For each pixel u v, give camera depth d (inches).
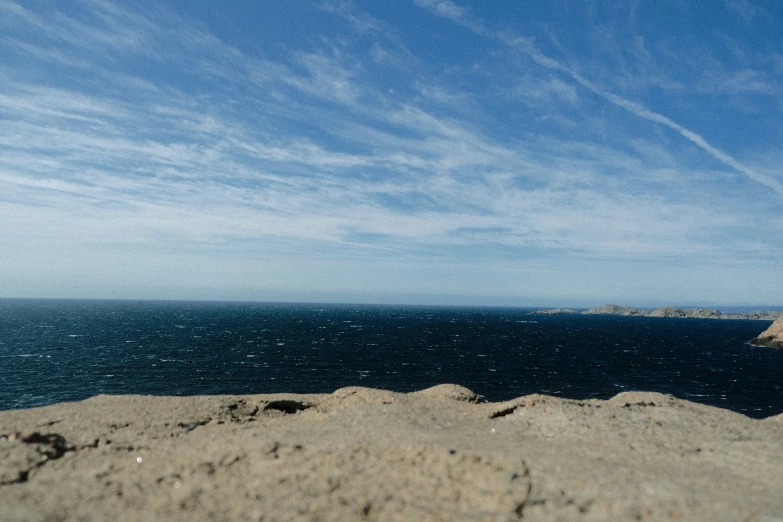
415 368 2997.0
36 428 652.1
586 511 387.5
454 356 3671.3
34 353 3196.4
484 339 5388.8
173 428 692.7
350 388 986.1
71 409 770.8
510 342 5098.4
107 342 3993.6
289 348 3892.7
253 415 849.5
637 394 865.5
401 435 581.0
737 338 6614.2
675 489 424.2
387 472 458.0
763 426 691.4
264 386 2338.8
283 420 800.3
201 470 473.7
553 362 3486.7
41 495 422.9
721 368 3380.9
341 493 421.7
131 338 4404.5
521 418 757.9
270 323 7490.2
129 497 422.9
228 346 3907.5
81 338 4291.3
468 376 2783.0
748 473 498.0
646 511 380.2
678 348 4891.7
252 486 437.7
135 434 649.0
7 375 2411.4
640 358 3890.3
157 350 3516.2
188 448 557.6
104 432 645.9
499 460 470.3
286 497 416.2
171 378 2452.0
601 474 463.8
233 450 513.7
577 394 2374.5
